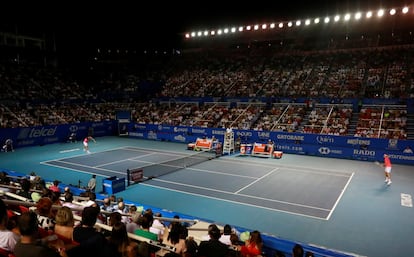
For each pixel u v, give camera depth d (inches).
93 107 1739.7
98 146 1328.7
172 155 1141.1
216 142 1223.5
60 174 862.5
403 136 1062.4
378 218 558.9
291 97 1461.6
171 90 1847.9
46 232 201.6
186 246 273.1
